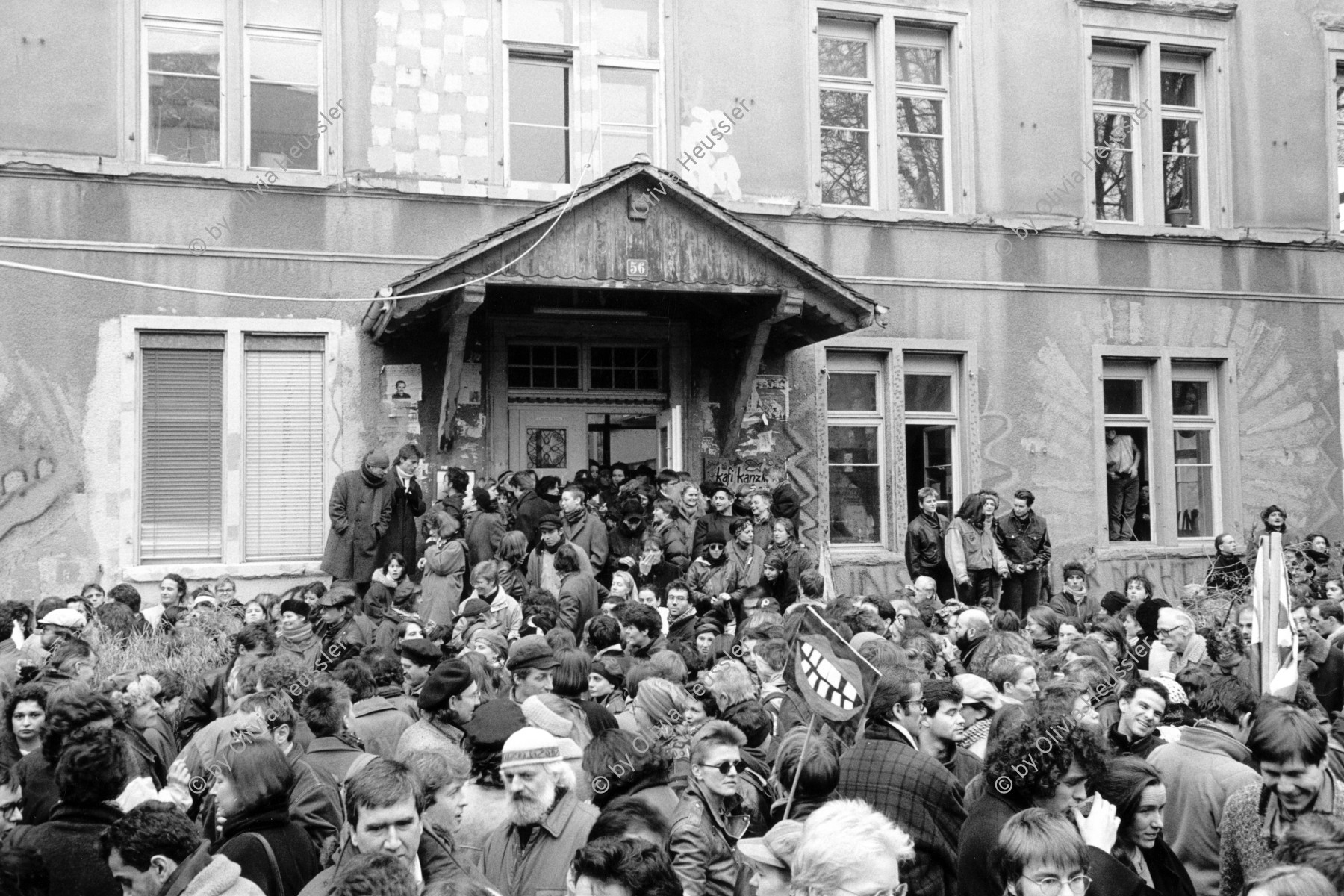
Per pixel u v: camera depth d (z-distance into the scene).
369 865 3.45
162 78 13.62
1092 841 4.32
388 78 14.16
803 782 4.77
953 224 16.20
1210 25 17.58
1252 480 17.38
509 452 14.50
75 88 13.14
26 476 12.74
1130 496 16.98
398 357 13.95
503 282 12.58
